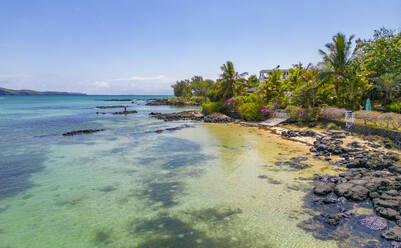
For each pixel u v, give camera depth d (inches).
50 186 449.1
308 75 1238.3
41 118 1726.1
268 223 302.8
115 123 1424.7
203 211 341.1
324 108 1034.7
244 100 1560.0
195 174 498.3
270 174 481.1
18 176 504.7
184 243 268.1
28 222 323.0
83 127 1248.2
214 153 665.6
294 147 704.4
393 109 933.2
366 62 1269.7
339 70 1129.4
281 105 1352.1
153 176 494.3
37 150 733.9
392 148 591.5
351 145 639.8
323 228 285.4
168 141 852.6
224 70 1738.4
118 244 271.1
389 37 1320.1
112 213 343.3
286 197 374.0
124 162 598.5
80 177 495.2
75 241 279.0
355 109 1061.1
